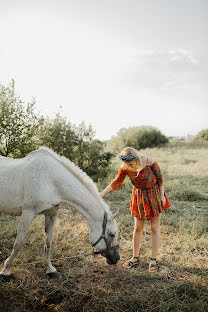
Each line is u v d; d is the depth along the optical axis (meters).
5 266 2.76
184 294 2.59
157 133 20.64
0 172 2.79
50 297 2.56
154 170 2.82
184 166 9.60
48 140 7.59
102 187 6.39
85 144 7.95
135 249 3.15
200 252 3.43
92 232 2.63
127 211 5.00
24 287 2.66
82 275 2.94
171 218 4.49
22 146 5.78
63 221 4.39
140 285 2.77
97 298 2.55
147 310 2.43
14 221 4.20
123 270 3.06
